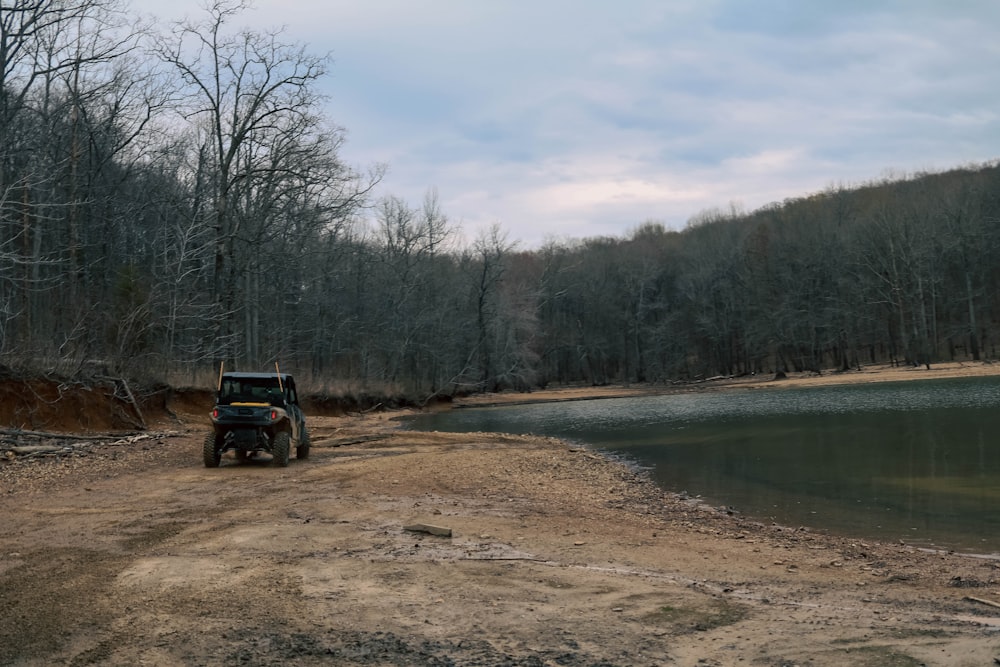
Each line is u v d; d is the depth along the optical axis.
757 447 22.27
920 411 31.52
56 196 30.02
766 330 79.50
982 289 76.62
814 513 12.41
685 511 12.65
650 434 28.19
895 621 6.16
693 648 5.39
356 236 58.66
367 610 6.15
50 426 21.14
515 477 15.91
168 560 7.84
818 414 33.16
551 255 88.94
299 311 49.81
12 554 8.13
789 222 92.81
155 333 29.52
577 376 96.50
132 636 5.49
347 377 53.41
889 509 12.62
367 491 13.24
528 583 7.11
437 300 64.44
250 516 10.59
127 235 35.28
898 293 73.12
